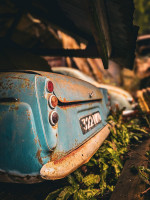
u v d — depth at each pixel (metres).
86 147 1.14
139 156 1.39
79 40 2.23
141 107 2.55
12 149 0.83
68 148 0.99
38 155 0.82
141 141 1.80
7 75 0.93
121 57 2.04
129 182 1.04
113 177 1.27
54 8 1.94
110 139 1.78
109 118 1.87
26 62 1.71
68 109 1.10
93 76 5.95
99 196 1.08
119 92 3.41
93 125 1.41
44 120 0.85
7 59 1.56
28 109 0.85
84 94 1.35
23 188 1.17
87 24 1.81
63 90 1.06
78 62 5.40
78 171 1.22
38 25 4.71
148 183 0.98
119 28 1.60
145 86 6.93
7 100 0.88
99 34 1.34
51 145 0.85
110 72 7.07
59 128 0.96
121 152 1.49
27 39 5.03
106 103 2.04
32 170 0.81
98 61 6.40
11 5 3.59
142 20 11.05
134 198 0.90
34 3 2.06
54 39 5.21
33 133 0.83
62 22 2.10
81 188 1.15
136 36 1.57
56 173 0.82
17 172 0.82
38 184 1.21
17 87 0.88
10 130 0.84
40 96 0.87
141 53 7.95
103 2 1.33
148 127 2.28
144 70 7.25
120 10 1.33
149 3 12.30
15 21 2.38
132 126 2.14
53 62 5.38
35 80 0.88
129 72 7.36
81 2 1.42
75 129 1.11
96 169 1.37
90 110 1.46
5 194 1.12
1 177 0.86
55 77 1.07
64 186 1.15
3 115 0.86
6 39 2.25
